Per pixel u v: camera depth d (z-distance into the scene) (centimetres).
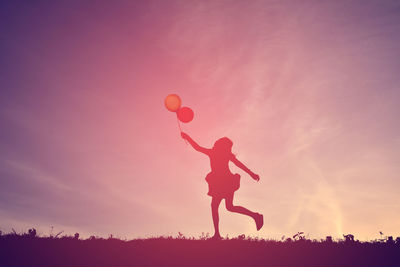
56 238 1091
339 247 988
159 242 1032
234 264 891
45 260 920
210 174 1065
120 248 996
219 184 1046
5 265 883
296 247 988
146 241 1059
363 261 905
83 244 1035
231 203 1058
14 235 1096
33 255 949
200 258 923
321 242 1036
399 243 1005
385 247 982
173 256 937
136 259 924
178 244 1009
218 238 1030
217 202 1043
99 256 945
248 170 1083
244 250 966
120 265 893
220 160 1070
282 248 980
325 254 946
